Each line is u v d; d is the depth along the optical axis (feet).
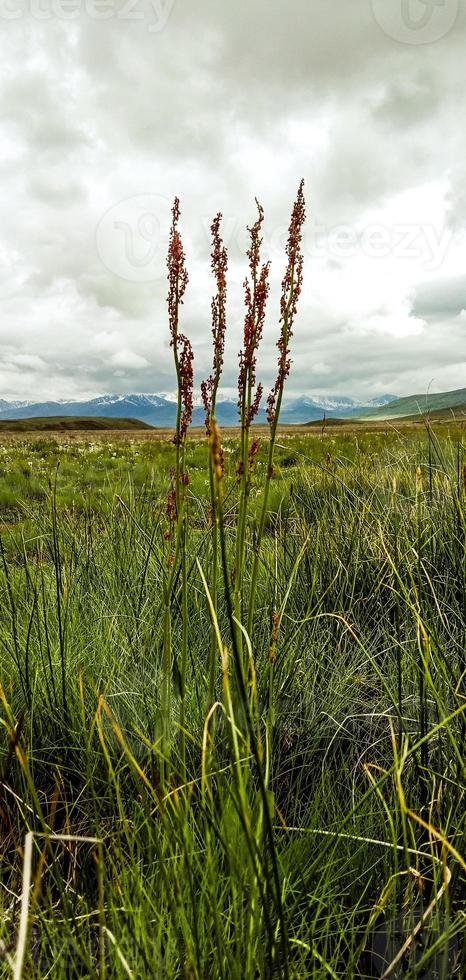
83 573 10.25
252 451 4.54
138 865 4.17
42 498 26.81
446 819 4.73
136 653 7.82
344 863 4.83
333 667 7.70
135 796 5.53
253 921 3.60
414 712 6.43
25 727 6.34
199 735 5.78
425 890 4.69
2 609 9.48
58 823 5.84
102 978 3.28
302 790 6.10
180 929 3.73
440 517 9.94
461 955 3.89
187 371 4.33
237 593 4.79
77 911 4.47
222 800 3.92
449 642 7.24
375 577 9.53
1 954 2.94
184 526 4.39
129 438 127.95
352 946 4.11
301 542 10.60
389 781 5.91
